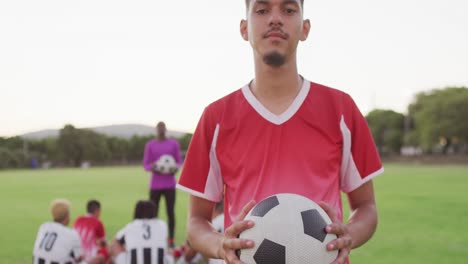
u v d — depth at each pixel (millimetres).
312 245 1697
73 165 73438
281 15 1921
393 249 6793
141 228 5188
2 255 6730
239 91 2117
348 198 2188
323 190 1952
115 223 9820
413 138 82188
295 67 2033
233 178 2047
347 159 2074
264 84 2037
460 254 6430
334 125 2031
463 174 31703
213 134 2094
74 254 5086
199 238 2039
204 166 2123
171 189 7801
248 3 2006
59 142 72000
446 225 9219
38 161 67938
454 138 76938
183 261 5562
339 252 1754
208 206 2188
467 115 74312
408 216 10617
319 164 1981
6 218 11258
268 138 2000
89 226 6164
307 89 2064
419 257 6246
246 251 1715
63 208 5234
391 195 16062
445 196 15680
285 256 1683
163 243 5195
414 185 21125
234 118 2062
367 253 6516
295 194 1820
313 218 1737
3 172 45844
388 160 71188
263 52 1938
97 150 75500
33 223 10359
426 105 83188
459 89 84500
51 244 5008
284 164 1980
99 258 5457
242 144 2029
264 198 1952
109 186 22438
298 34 1952
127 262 5125
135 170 48125
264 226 1715
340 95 2092
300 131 2004
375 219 2051
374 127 91625
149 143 7879
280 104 2045
